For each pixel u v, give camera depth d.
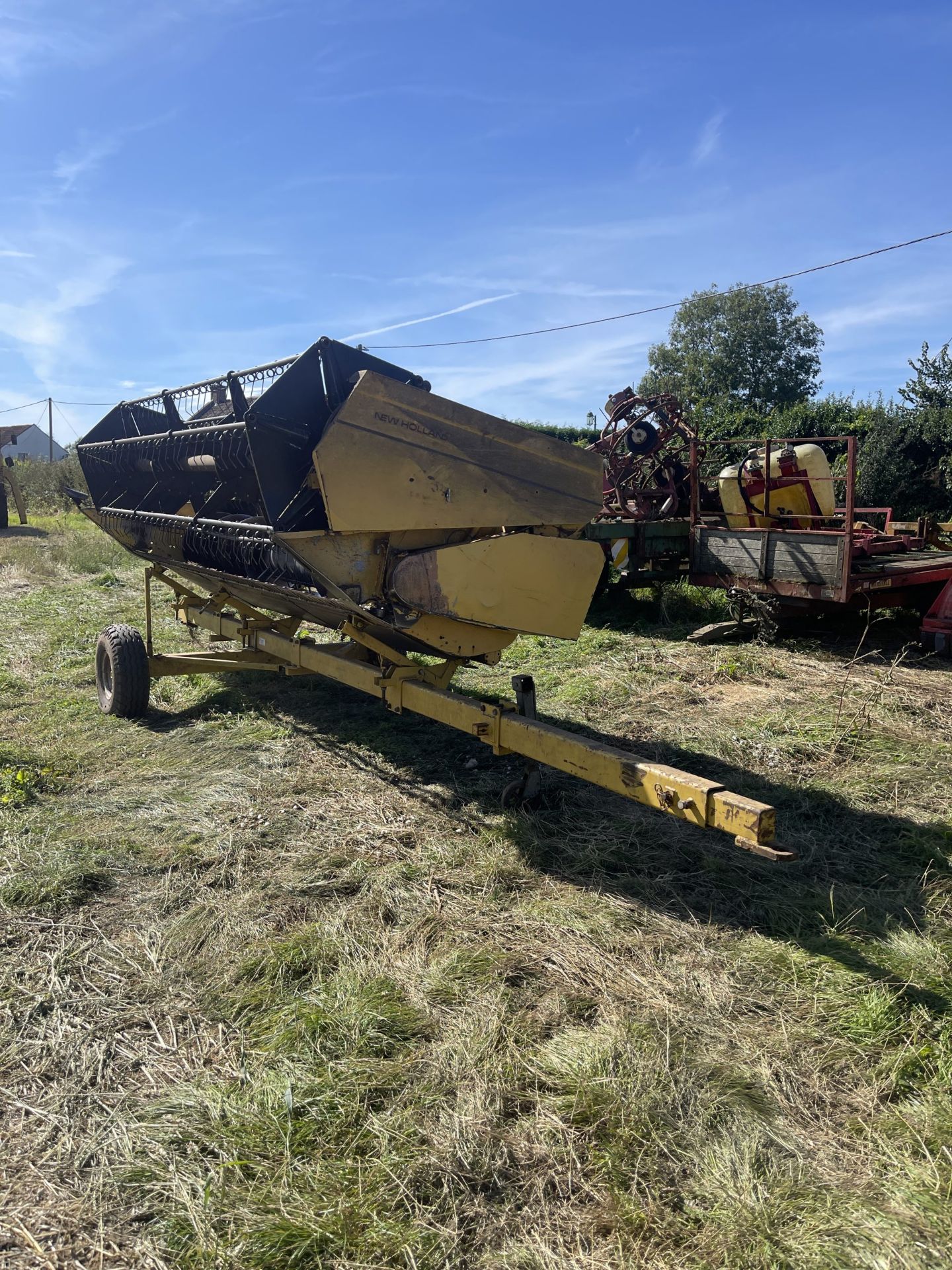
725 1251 1.98
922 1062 2.59
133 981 3.05
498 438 4.33
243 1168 2.22
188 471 5.54
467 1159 2.22
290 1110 2.39
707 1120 2.37
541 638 8.47
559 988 2.99
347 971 3.06
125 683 6.06
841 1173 2.21
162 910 3.54
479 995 2.93
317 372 3.99
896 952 3.16
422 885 3.73
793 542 7.91
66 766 5.16
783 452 9.22
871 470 14.57
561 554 4.61
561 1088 2.50
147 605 6.44
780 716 5.90
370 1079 2.53
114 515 6.36
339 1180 2.17
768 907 3.49
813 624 9.09
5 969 3.11
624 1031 2.72
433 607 4.19
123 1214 2.11
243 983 3.04
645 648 8.11
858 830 4.25
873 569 7.92
